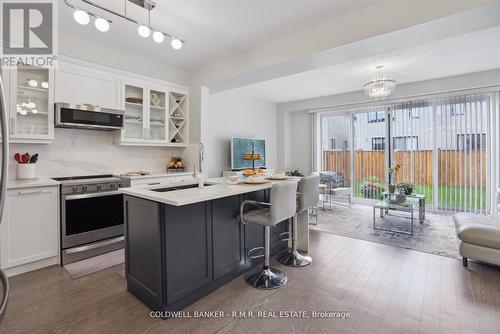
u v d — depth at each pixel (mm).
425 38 2463
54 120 2889
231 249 2396
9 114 2617
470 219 2912
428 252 3047
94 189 2959
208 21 2738
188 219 2014
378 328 1750
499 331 1707
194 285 2053
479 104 4570
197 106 4164
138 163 3945
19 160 2791
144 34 2381
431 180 5039
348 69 4145
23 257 2488
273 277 2393
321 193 5480
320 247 3234
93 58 3172
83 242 2875
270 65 3205
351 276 2475
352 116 6051
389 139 5539
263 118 6570
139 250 2062
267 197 2840
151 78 3754
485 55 3576
